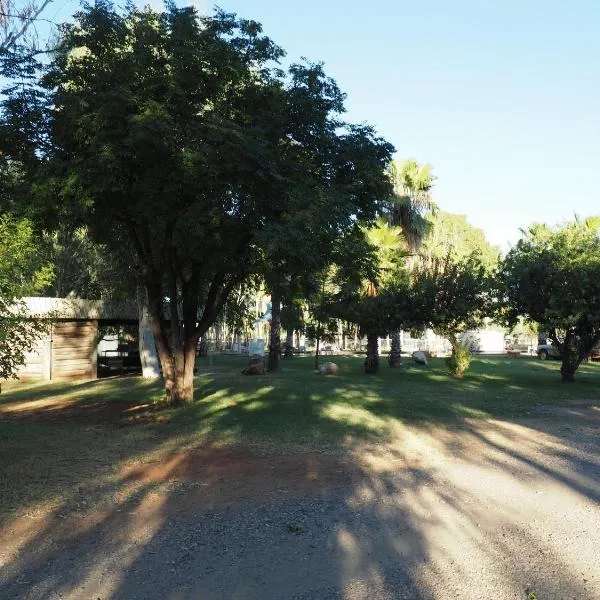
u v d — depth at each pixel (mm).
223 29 11641
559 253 19828
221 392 16547
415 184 28000
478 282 22531
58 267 26656
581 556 4684
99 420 11961
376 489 6770
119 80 10781
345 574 4359
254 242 11445
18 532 5285
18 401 15398
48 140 11203
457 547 4895
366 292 25016
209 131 10102
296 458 8484
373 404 14234
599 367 31188
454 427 11156
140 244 13297
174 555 4742
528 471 7617
